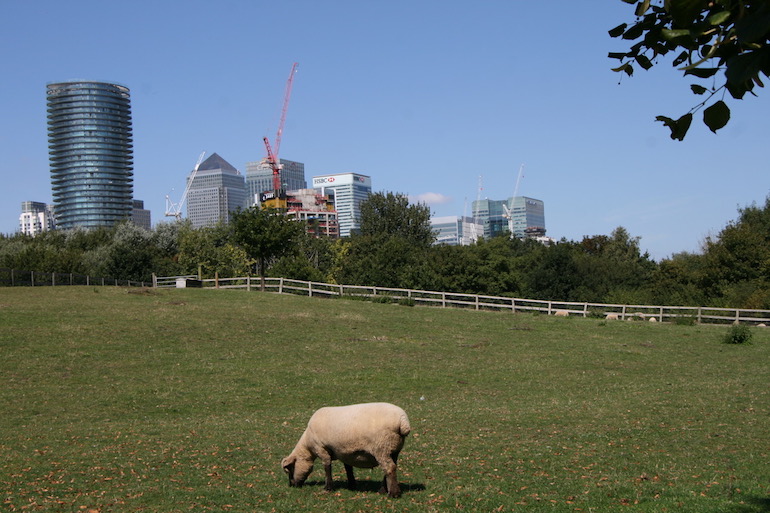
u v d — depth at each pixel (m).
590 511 9.45
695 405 19.45
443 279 76.44
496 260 78.62
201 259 91.38
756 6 3.44
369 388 24.98
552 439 15.23
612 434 15.59
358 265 86.50
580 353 33.19
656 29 4.42
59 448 15.20
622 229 102.88
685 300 64.25
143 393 23.42
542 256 87.56
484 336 38.12
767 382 24.14
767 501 9.58
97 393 23.22
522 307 50.09
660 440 14.82
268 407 21.81
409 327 40.28
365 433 10.02
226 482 11.87
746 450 13.64
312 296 53.78
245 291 53.53
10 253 81.69
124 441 16.00
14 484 11.76
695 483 11.02
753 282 62.09
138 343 31.98
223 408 21.53
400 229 107.50
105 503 10.52
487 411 19.69
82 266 81.81
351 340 35.50
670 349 34.47
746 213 78.31
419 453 13.96
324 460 10.76
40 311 38.12
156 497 10.89
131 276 78.31
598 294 76.19
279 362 29.59
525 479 11.58
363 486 11.48
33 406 21.19
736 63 3.36
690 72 3.81
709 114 3.92
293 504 10.20
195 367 28.00
